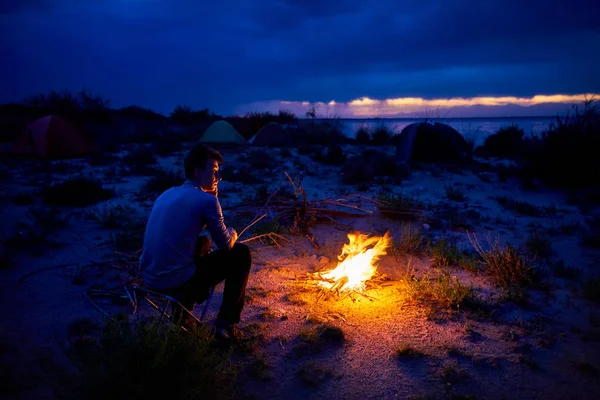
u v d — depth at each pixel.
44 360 2.46
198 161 2.89
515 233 5.79
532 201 7.69
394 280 4.25
